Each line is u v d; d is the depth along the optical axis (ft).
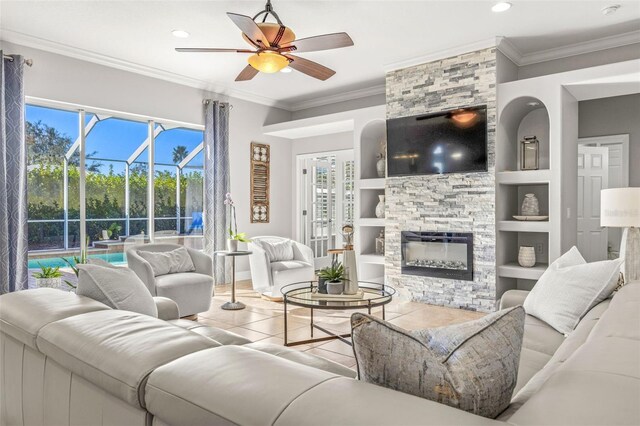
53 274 14.49
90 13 12.80
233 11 12.65
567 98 14.80
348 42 10.21
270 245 18.04
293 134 23.20
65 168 15.90
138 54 16.19
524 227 14.84
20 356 5.74
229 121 21.08
